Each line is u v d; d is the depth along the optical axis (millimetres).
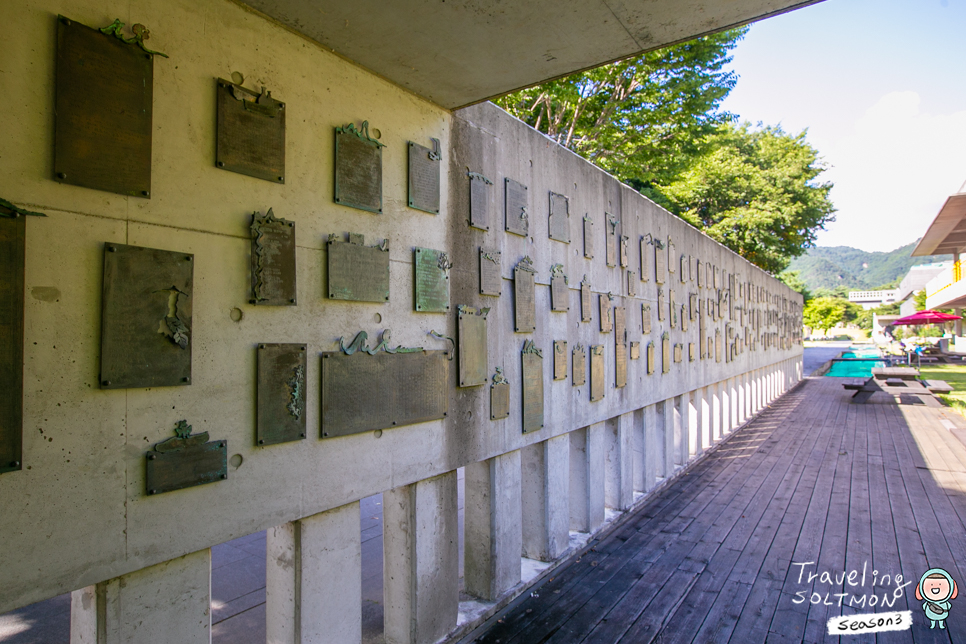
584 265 5816
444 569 3869
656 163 12086
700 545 5656
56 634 3967
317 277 3020
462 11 2760
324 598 3064
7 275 1928
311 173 2988
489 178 4367
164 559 2383
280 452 2830
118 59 2223
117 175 2213
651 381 7520
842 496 7273
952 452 9875
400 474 3512
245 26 2682
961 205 17844
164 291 2363
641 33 3018
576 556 5387
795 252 24906
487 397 4297
